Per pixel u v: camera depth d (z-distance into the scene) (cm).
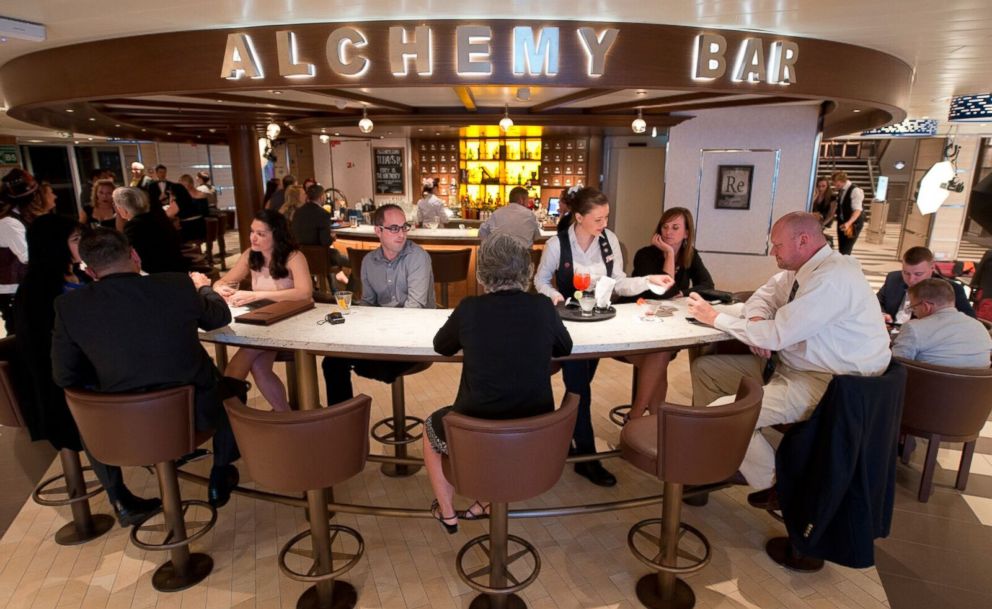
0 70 476
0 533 273
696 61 347
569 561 256
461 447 183
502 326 190
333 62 332
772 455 247
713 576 246
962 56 431
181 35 347
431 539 270
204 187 1177
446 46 327
